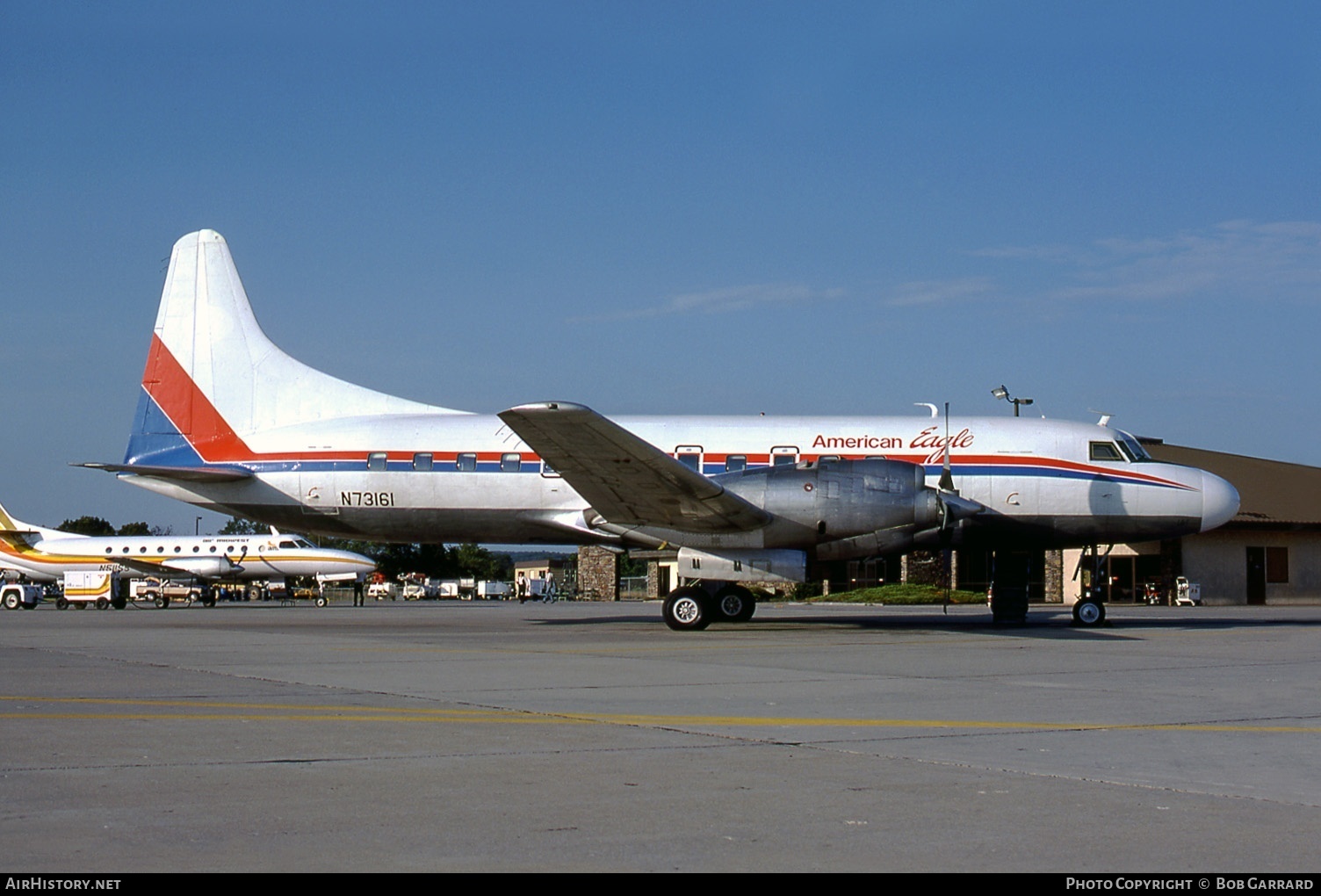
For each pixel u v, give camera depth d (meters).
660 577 59.41
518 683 11.91
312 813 5.89
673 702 10.43
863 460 21.45
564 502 23.64
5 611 40.59
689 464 23.77
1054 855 5.17
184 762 7.28
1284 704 10.52
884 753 7.76
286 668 13.47
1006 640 19.31
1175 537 24.16
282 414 25.58
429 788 6.52
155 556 46.97
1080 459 23.94
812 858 5.10
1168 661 15.02
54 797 6.21
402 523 24.41
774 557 21.30
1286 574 46.38
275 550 46.53
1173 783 6.79
